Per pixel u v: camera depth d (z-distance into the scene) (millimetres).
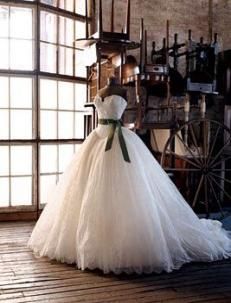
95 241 2723
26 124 4203
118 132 2996
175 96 4836
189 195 4637
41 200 4320
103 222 2729
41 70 4219
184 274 2748
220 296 2395
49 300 2301
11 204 4191
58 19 4336
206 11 5277
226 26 5422
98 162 2895
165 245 2787
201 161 4293
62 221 2938
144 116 4742
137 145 3080
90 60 3887
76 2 4527
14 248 3264
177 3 5082
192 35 5211
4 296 2348
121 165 2873
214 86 4582
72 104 4543
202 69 4555
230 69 5059
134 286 2523
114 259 2684
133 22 4844
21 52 4117
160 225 2811
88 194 2816
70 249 2871
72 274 2701
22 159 4199
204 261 3000
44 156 4312
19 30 4094
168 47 4703
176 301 2312
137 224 2723
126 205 2754
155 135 4898
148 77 4125
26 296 2352
